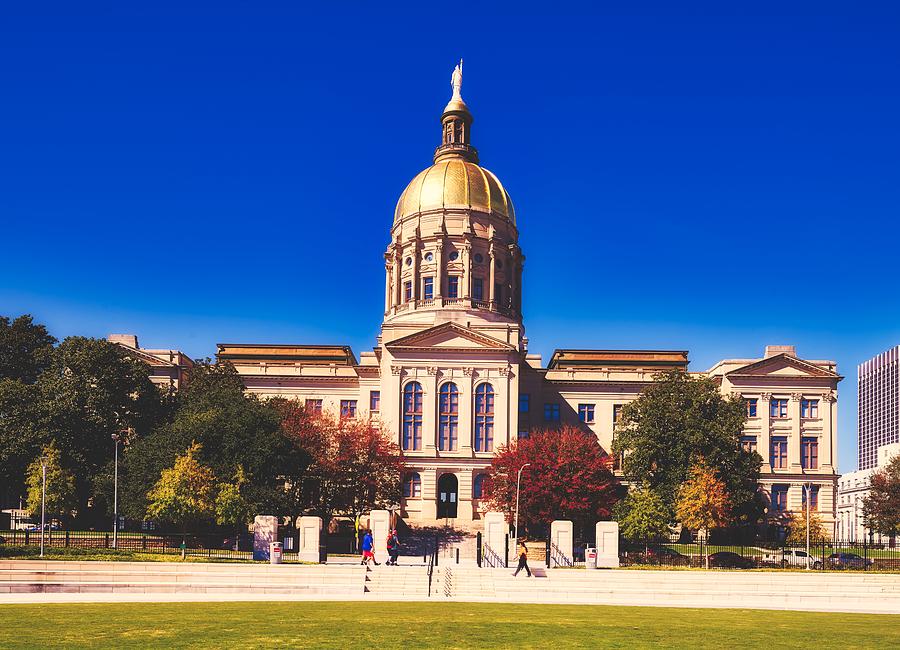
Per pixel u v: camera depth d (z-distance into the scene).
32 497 76.56
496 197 129.38
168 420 93.50
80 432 84.69
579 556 68.75
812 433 111.69
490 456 105.12
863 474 197.50
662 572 53.44
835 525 108.69
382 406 107.12
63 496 78.38
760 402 112.00
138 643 28.28
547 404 117.38
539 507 87.44
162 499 70.81
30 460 81.31
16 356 98.19
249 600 44.75
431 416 105.88
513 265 128.62
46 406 83.38
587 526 93.31
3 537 66.31
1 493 88.88
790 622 38.03
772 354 115.38
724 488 85.50
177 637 29.59
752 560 63.94
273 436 79.75
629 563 62.88
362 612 38.25
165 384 111.06
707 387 95.19
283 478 82.56
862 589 51.84
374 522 65.81
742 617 39.94
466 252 123.88
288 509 78.25
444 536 94.12
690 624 36.16
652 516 83.00
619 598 49.88
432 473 104.62
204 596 47.06
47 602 41.38
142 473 77.31
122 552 59.44
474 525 99.62
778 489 110.62
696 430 90.19
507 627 33.47
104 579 49.47
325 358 125.44
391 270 129.12
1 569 49.34
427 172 130.38
